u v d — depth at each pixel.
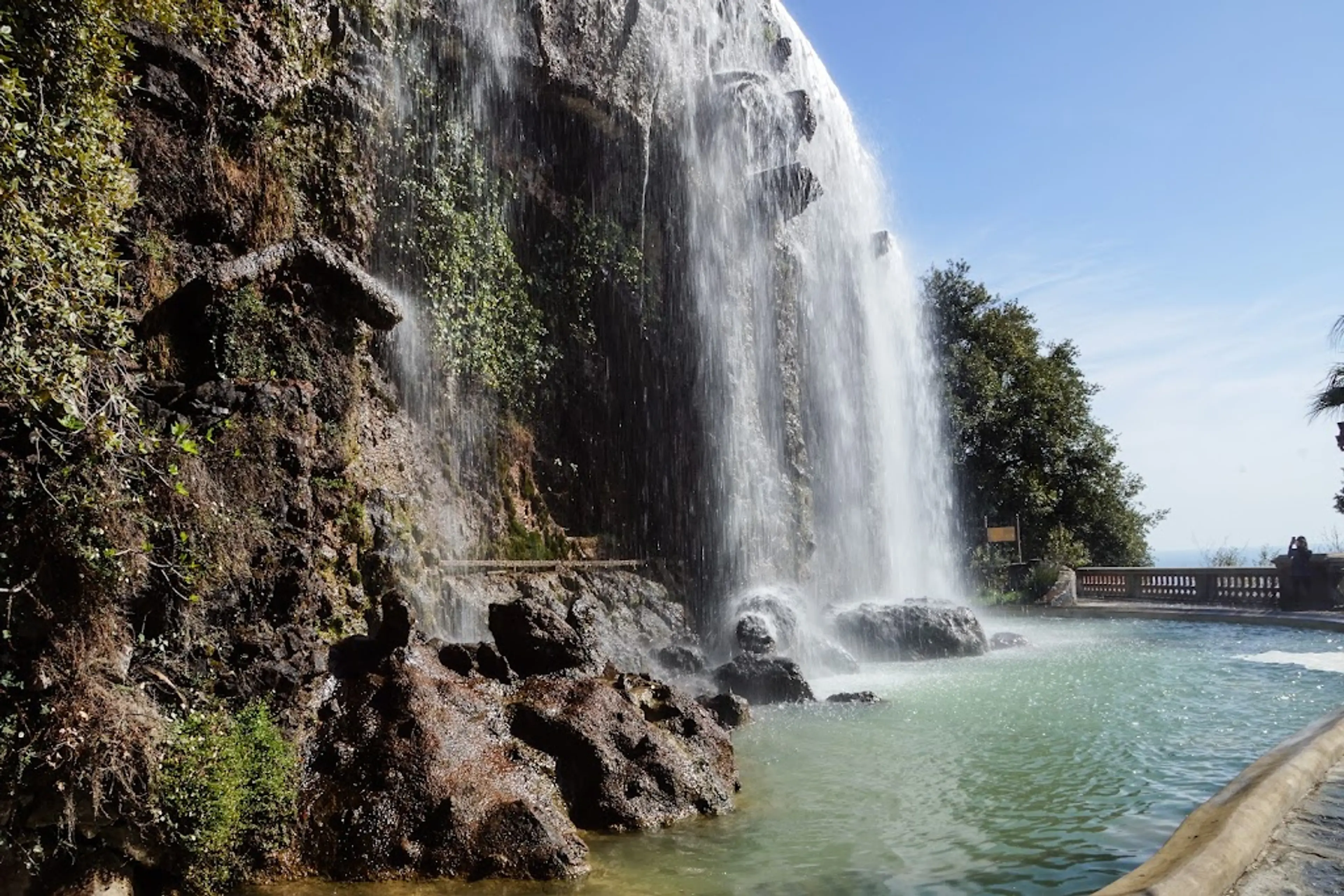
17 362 5.78
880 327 30.12
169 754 5.88
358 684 7.34
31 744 5.34
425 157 14.92
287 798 6.25
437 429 14.67
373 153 13.38
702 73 22.12
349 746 6.71
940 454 38.81
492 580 14.48
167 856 5.73
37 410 5.82
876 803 7.80
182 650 6.42
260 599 7.15
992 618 27.67
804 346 25.28
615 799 7.19
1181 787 8.09
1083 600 29.64
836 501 25.95
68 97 7.02
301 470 7.84
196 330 8.79
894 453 30.34
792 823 7.27
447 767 6.60
